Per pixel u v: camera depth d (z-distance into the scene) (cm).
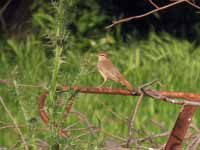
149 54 1981
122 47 2105
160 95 650
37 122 639
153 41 2089
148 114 1491
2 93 1446
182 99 662
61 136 621
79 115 713
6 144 1176
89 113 1252
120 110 1513
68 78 614
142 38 2361
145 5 2423
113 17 2280
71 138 630
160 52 1978
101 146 653
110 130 1251
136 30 2383
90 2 2258
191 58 1956
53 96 611
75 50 1981
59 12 605
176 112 1505
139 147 695
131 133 682
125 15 2402
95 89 648
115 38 2294
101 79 1694
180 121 643
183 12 2433
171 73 1812
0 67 1859
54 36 607
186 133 697
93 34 2227
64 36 607
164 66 1864
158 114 1498
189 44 2122
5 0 2186
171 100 642
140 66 1956
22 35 2175
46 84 640
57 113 612
